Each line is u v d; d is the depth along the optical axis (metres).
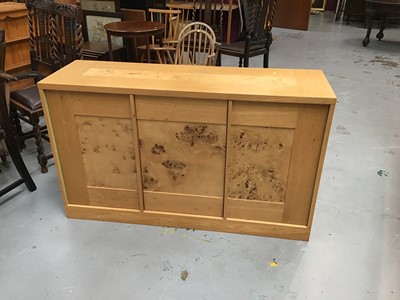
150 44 3.62
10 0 3.42
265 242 1.88
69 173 1.92
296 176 1.73
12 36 3.02
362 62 4.83
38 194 2.23
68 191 1.98
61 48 2.36
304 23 6.57
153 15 4.04
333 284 1.63
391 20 6.83
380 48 5.50
